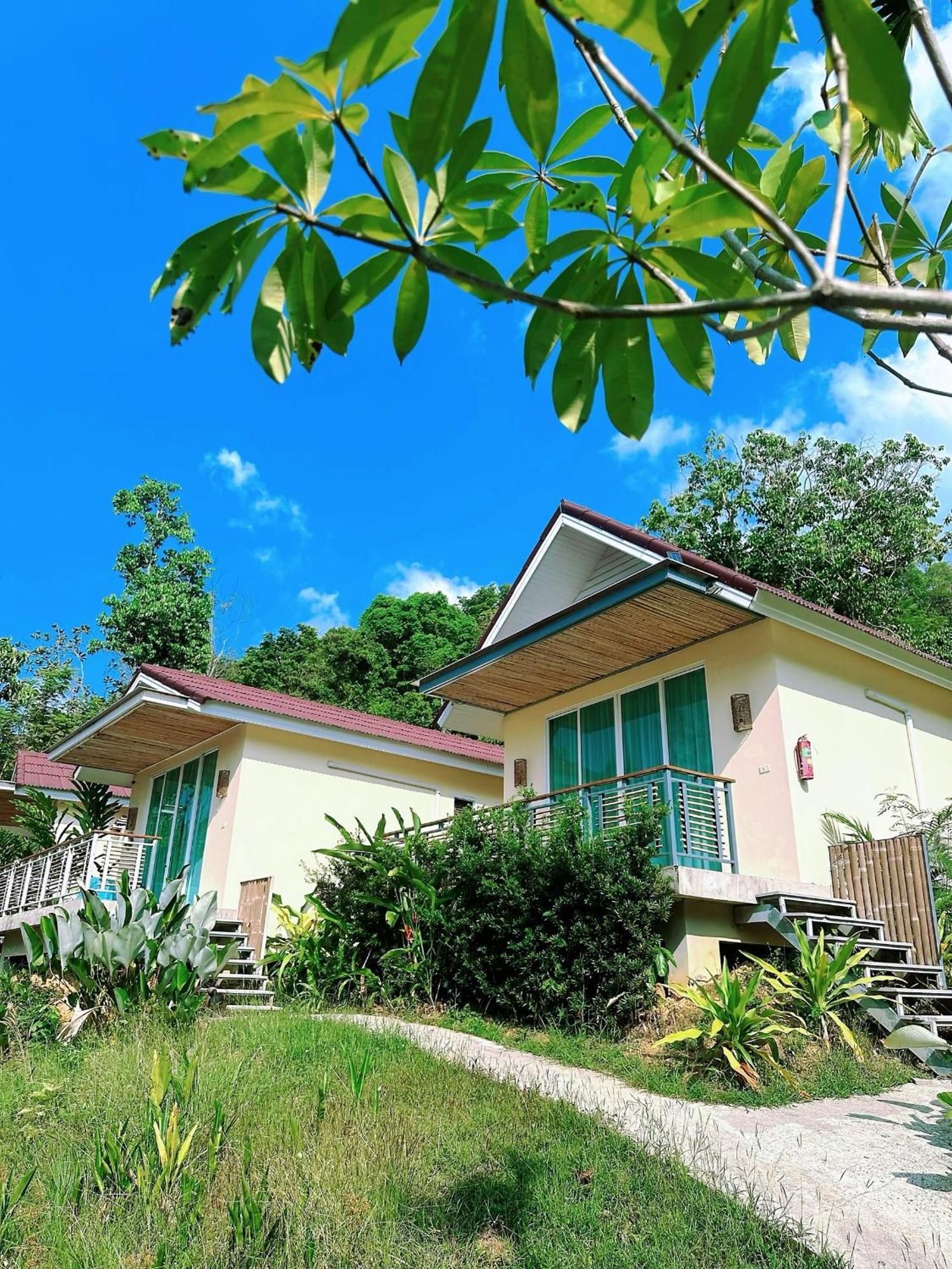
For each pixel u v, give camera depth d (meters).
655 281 1.95
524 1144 5.29
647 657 11.95
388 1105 5.97
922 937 9.02
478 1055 7.38
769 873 9.95
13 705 35.09
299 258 1.74
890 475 28.19
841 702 11.11
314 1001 10.70
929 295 1.37
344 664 34.44
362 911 11.47
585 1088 6.57
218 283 1.64
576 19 1.55
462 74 1.45
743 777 10.48
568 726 13.27
